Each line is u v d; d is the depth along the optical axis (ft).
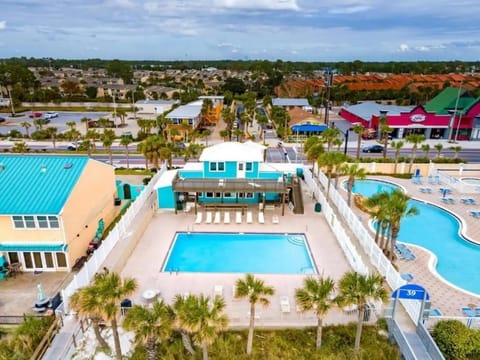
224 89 528.22
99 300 48.55
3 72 453.58
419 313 58.44
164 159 149.07
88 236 96.17
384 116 231.91
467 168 158.20
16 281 80.59
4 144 222.28
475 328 59.31
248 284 52.70
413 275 80.07
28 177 90.94
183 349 56.03
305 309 51.72
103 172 107.55
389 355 55.88
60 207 81.20
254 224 106.93
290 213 115.24
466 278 81.41
